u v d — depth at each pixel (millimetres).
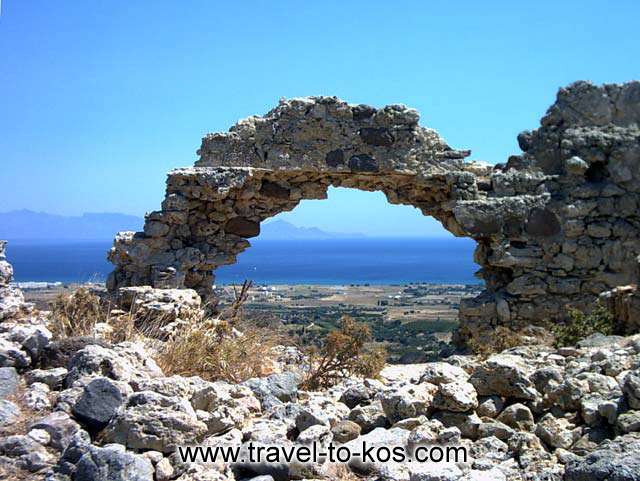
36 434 5457
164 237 15172
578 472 4809
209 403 6199
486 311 14977
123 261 15141
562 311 14875
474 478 4945
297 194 16344
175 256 15125
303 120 16062
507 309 14828
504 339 11094
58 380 6637
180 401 5797
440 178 16047
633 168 15016
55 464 5238
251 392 6859
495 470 5156
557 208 15070
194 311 10719
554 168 15602
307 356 9781
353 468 5465
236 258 16047
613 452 4930
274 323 11438
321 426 5777
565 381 6363
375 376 8766
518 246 15094
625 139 15102
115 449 5102
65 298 9641
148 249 14984
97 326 8672
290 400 7211
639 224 14891
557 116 15727
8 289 8922
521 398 6414
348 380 8102
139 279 14977
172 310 10172
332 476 5316
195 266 15422
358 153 16062
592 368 7184
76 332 8492
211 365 8156
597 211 15031
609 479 4641
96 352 6695
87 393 5863
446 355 13914
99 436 5668
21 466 5164
